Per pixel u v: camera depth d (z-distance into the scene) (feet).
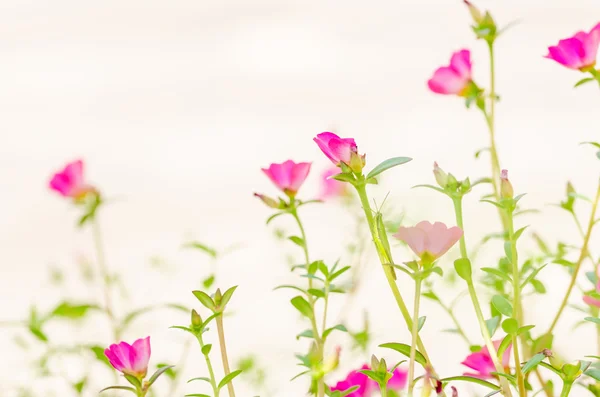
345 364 4.24
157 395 4.33
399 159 3.75
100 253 4.65
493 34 4.17
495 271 3.78
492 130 4.16
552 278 4.79
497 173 4.13
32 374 4.66
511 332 3.73
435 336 5.04
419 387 3.74
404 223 4.30
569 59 4.13
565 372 3.71
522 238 4.32
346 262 4.55
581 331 4.70
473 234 4.37
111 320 4.49
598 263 4.06
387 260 3.75
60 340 4.78
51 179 4.69
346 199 4.61
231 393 3.81
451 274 4.27
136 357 3.79
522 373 3.73
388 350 4.78
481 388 4.22
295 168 4.09
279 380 4.43
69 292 4.94
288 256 4.85
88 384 4.50
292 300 4.00
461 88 4.21
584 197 4.09
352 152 3.75
